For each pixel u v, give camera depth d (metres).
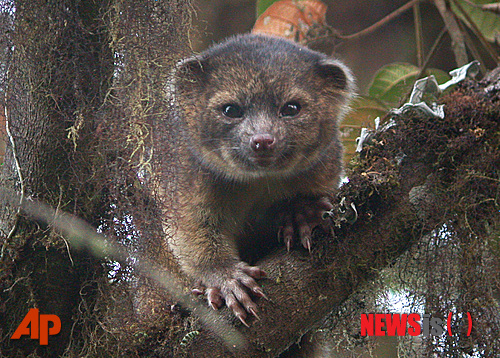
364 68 9.49
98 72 3.68
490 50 6.15
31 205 3.62
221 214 5.10
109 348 3.58
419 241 3.79
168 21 3.98
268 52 5.34
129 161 3.68
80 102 3.63
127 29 3.76
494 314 3.64
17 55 3.63
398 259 3.88
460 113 3.80
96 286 3.69
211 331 3.62
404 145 3.80
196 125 5.09
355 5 9.45
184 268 4.76
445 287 3.77
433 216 3.71
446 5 6.34
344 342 4.15
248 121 4.96
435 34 9.20
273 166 4.96
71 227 3.62
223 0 9.55
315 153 5.17
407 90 6.13
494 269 3.68
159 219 3.83
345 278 3.68
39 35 3.61
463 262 3.71
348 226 3.72
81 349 3.61
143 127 3.72
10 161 3.79
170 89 4.07
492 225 3.71
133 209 3.70
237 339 3.57
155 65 3.87
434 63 9.24
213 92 5.13
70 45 3.62
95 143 3.66
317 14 6.70
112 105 3.69
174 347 3.61
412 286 3.88
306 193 5.16
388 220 3.70
